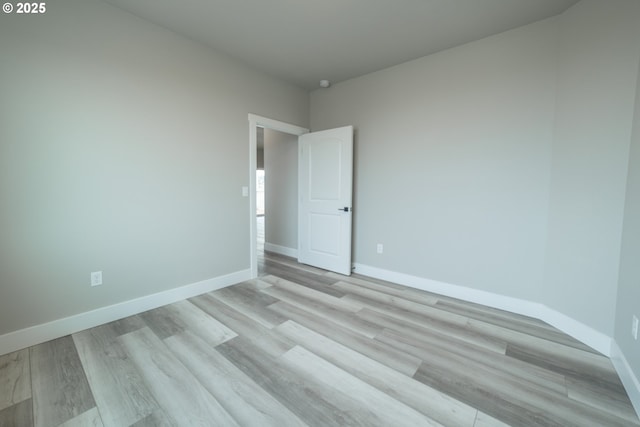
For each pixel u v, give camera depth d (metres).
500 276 2.56
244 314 2.42
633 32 1.69
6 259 1.81
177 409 1.39
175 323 2.25
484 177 2.59
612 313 1.83
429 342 2.00
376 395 1.49
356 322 2.29
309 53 2.89
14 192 1.81
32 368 1.68
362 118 3.45
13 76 1.78
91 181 2.12
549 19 2.22
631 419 1.35
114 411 1.37
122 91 2.24
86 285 2.14
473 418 1.34
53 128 1.93
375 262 3.43
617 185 1.78
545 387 1.56
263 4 2.13
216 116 2.89
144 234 2.43
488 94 2.54
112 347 1.91
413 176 3.04
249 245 3.32
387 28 2.43
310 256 3.93
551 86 2.23
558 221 2.19
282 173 4.54
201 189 2.81
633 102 1.68
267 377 1.62
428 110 2.90
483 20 2.28
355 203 3.59
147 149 2.41
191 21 2.37
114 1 2.11
